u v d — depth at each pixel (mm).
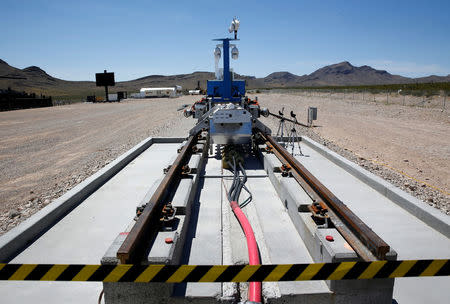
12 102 37750
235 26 9711
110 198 5824
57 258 3896
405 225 4645
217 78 10977
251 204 5406
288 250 3854
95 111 32594
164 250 3080
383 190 5820
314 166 7758
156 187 4949
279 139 10805
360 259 2920
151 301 2883
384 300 2930
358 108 26188
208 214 4922
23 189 7098
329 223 3721
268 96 53594
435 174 7680
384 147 11055
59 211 5027
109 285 2865
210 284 3102
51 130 17453
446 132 14102
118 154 10281
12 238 4000
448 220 4367
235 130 7508
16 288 3387
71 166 9070
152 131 15609
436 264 2211
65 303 3146
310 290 2984
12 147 12492
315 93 54188
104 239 4352
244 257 3811
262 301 3043
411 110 22531
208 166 7547
